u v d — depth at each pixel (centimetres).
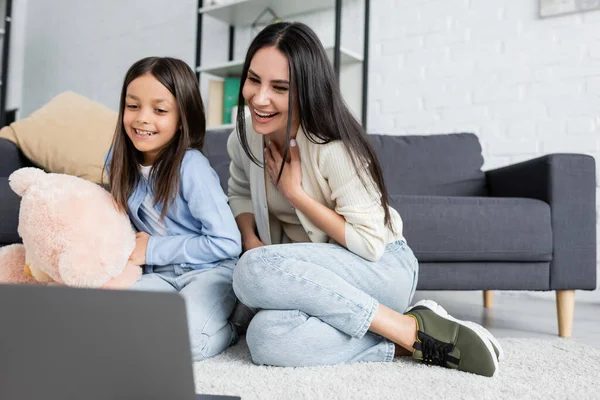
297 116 113
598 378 104
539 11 259
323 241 121
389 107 297
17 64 438
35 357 45
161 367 45
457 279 167
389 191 220
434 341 107
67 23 420
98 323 44
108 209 111
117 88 394
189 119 124
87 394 45
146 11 384
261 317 107
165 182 119
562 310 166
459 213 166
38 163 193
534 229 167
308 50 107
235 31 345
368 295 111
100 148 192
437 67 285
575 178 172
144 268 126
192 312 110
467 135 237
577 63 251
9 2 376
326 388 90
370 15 304
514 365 113
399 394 89
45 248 102
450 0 283
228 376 97
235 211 142
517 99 264
